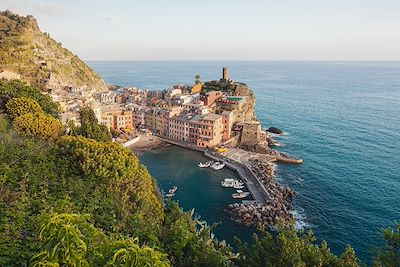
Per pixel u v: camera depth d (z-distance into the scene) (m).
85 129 91.25
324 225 89.94
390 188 113.12
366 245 80.94
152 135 181.00
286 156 147.12
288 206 100.12
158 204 52.59
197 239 35.03
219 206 101.25
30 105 80.69
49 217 15.22
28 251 25.48
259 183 113.94
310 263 30.91
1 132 59.59
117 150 55.94
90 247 17.56
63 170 47.16
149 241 33.91
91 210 38.09
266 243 34.78
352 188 113.88
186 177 125.00
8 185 38.09
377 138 175.12
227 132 170.25
